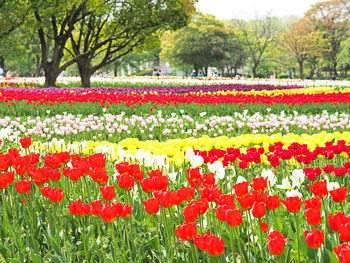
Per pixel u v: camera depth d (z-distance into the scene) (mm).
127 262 3016
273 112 14086
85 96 15328
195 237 2287
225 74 80812
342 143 5668
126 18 29938
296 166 5566
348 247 1894
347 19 69875
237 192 3041
